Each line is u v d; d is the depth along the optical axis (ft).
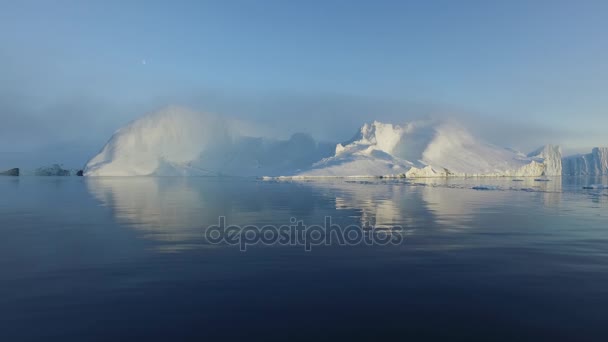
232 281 26.11
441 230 46.83
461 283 25.80
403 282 26.02
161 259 31.86
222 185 166.81
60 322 19.52
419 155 347.97
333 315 20.53
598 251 35.17
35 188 136.56
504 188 155.33
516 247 36.96
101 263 30.45
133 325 19.19
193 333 18.39
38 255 33.09
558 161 451.53
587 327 19.13
